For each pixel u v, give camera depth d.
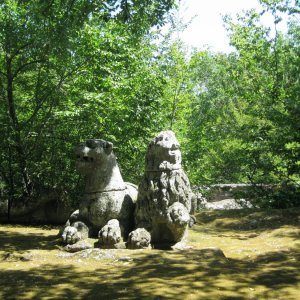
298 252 5.33
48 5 7.60
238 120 14.91
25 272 4.39
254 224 7.75
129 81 9.95
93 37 9.28
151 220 5.56
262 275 4.21
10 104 9.70
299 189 10.10
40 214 9.26
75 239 5.58
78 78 9.77
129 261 4.74
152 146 5.72
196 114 16.44
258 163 10.70
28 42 9.24
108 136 9.45
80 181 9.42
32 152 9.79
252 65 12.00
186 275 4.14
